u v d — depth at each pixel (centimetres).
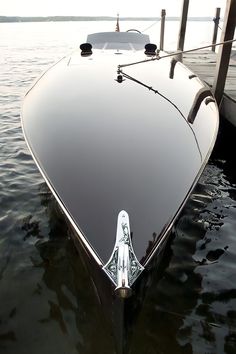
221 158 571
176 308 302
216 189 484
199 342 274
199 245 376
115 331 227
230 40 502
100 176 264
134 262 219
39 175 502
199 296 314
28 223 399
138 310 234
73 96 382
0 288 316
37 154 306
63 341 272
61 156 289
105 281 220
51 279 324
